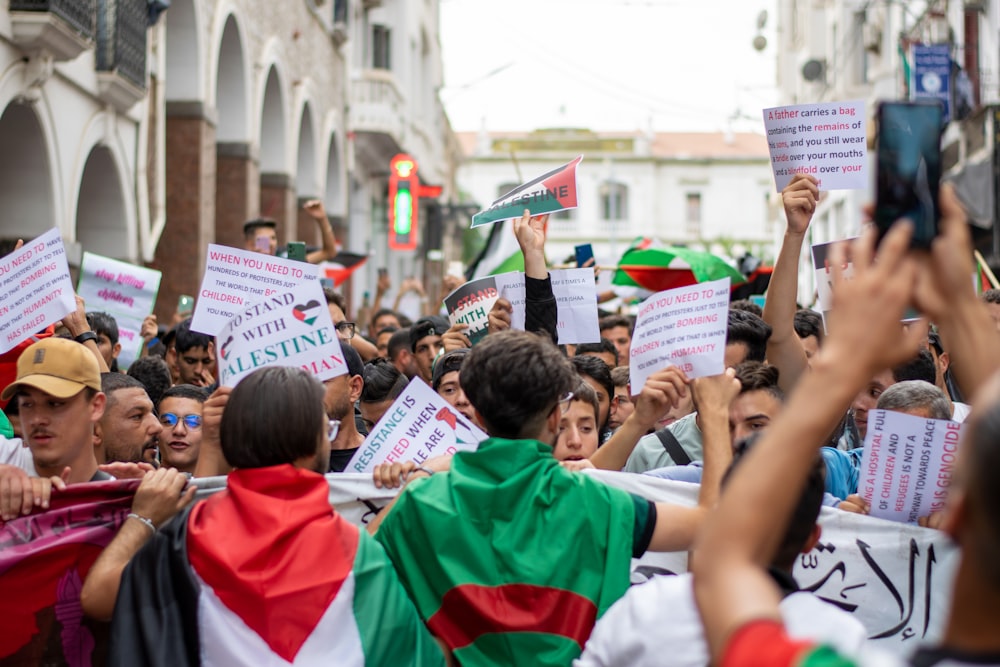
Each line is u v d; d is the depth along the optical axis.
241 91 18.09
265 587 3.10
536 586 3.24
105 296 7.76
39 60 10.76
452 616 3.29
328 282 9.86
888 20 26.27
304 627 3.11
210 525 3.19
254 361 3.95
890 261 1.80
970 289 1.96
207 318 4.70
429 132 37.50
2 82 10.23
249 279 4.73
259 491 3.21
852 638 2.51
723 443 3.62
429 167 37.09
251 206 18.38
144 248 14.30
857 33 29.50
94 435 4.84
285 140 20.78
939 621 3.97
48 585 3.66
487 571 3.26
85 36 11.36
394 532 3.40
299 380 3.29
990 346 1.95
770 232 63.75
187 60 15.81
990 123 17.03
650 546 3.38
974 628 1.60
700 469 4.39
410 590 3.36
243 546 3.14
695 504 3.88
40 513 3.66
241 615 3.10
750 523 1.77
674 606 2.76
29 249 5.05
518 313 6.01
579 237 68.56
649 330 3.88
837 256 1.92
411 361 8.27
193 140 15.84
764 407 4.35
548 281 5.37
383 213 34.91
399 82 30.36
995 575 1.54
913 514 4.05
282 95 20.42
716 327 3.75
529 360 3.36
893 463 4.04
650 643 2.75
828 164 5.10
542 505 3.30
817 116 5.09
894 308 1.80
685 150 71.31
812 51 33.59
